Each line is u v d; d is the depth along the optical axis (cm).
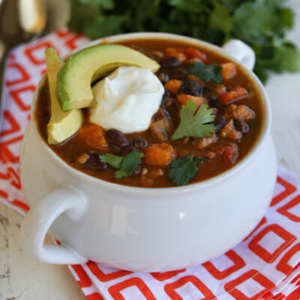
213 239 37
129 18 59
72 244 38
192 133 37
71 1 57
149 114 38
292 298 39
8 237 42
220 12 56
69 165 36
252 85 40
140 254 37
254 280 39
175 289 39
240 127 38
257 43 56
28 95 53
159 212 35
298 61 55
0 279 40
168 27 58
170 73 41
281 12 57
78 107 37
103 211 36
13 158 47
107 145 37
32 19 58
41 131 37
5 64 54
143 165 36
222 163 36
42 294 39
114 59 39
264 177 39
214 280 40
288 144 49
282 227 42
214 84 41
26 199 41
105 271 40
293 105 52
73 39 58
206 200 36
